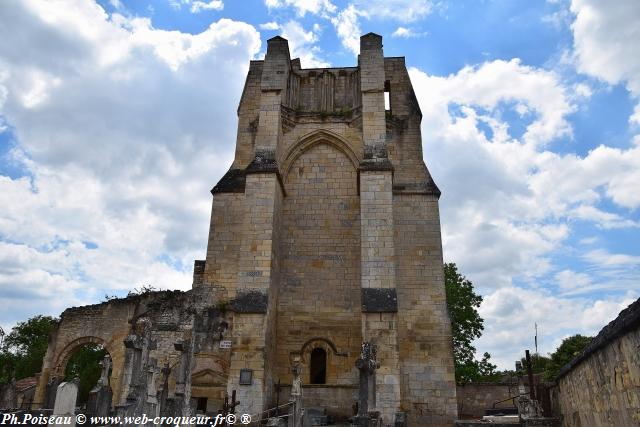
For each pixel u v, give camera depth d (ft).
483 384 101.81
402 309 83.30
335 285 85.61
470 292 151.02
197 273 95.50
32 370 191.11
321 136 93.97
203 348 81.51
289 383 78.74
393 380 67.77
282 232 88.74
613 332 29.68
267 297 74.64
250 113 100.32
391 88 101.40
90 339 99.14
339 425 69.72
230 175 94.38
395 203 90.53
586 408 44.60
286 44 95.40
